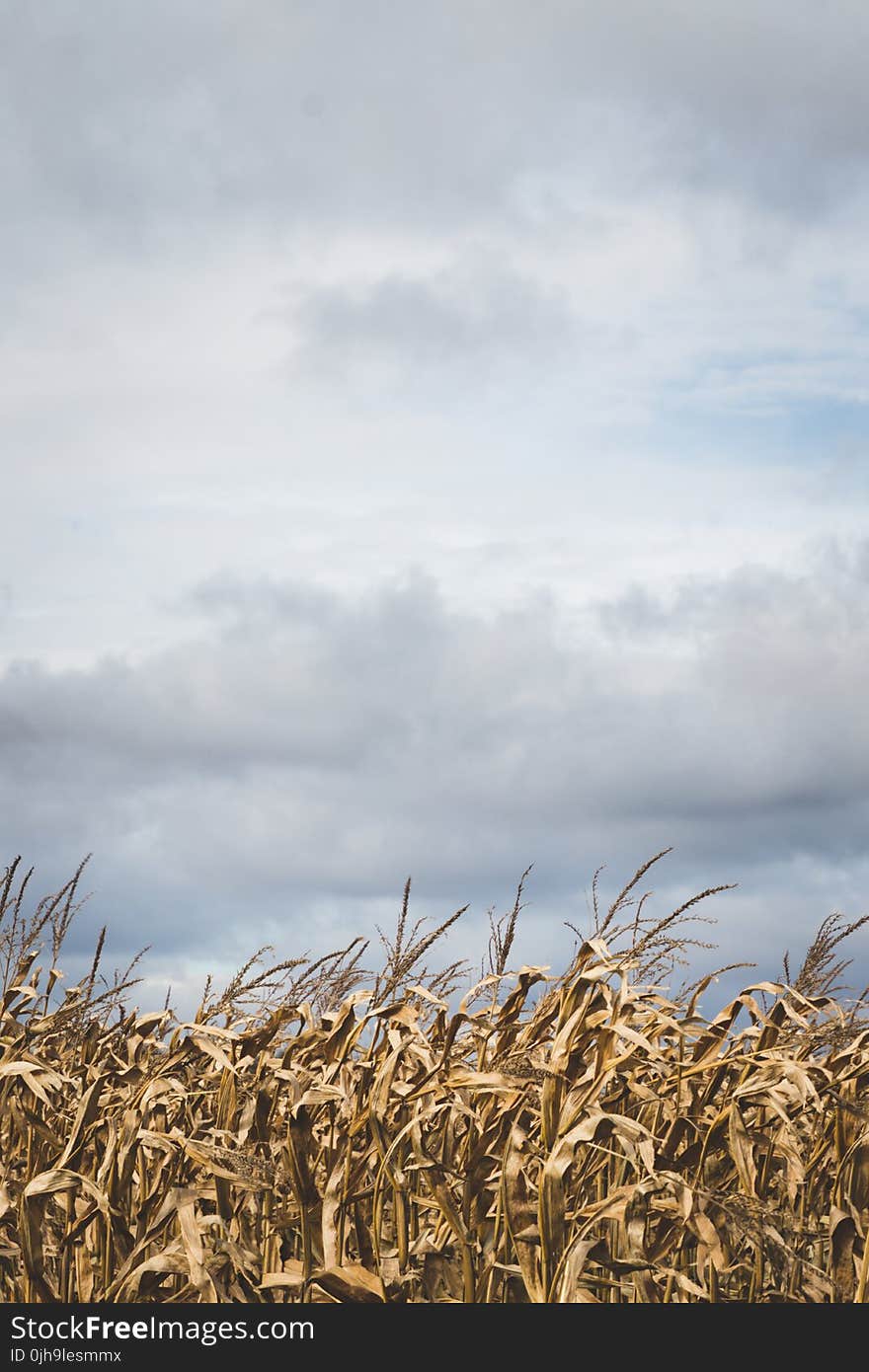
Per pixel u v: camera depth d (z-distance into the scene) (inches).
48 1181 148.4
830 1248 171.6
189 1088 197.2
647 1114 185.0
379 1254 155.6
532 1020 177.0
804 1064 166.7
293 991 215.0
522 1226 144.5
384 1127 162.2
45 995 213.8
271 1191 168.7
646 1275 156.9
